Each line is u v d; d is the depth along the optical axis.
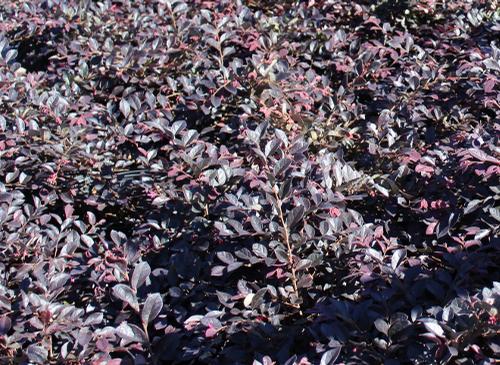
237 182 3.11
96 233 3.36
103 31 5.10
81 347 2.34
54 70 4.84
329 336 2.19
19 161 3.56
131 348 2.41
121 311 2.62
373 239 2.76
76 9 5.36
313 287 2.66
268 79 3.96
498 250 2.56
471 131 3.60
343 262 2.69
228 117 4.11
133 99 4.00
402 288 2.39
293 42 4.84
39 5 5.71
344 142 3.82
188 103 4.04
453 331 1.99
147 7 5.59
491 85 3.60
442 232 2.73
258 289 2.57
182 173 3.31
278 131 3.18
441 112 3.83
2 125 3.76
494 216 2.60
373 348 2.19
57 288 2.66
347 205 3.29
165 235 3.12
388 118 3.78
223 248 2.86
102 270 2.88
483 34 4.66
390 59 4.71
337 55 4.64
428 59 4.44
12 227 3.12
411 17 5.16
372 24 5.08
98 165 3.67
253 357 2.38
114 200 3.53
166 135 3.62
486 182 2.91
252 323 2.39
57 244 3.07
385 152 3.48
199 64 4.46
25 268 2.82
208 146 3.44
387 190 3.16
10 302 2.53
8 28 5.49
